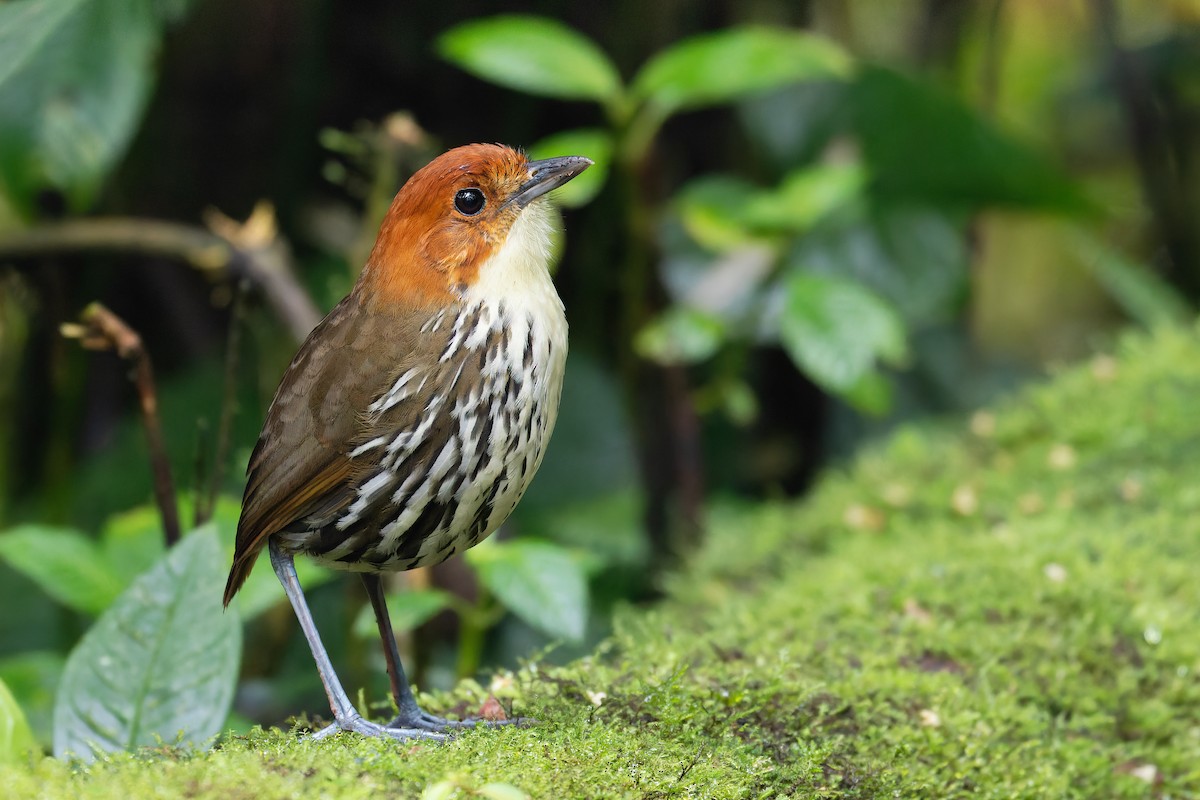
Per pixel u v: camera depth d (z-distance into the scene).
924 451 11.43
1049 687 7.21
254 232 11.23
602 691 6.14
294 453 6.32
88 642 6.28
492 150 6.70
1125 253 18.36
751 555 10.82
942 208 13.51
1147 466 10.18
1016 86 19.08
